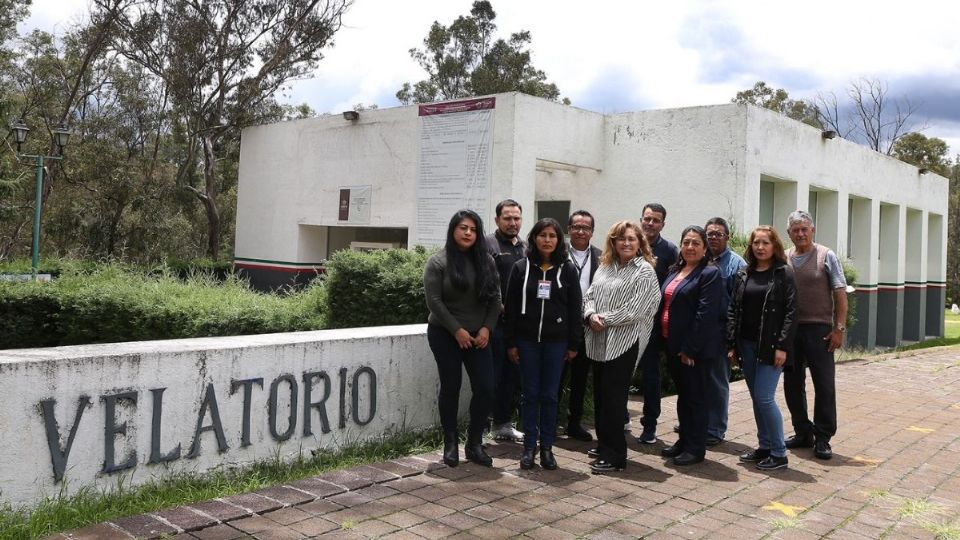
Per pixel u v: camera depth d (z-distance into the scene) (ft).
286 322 28.99
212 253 76.74
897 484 16.92
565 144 44.57
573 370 20.27
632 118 45.44
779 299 17.61
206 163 75.05
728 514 14.67
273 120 76.33
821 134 49.60
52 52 87.81
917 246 70.33
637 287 17.16
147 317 29.43
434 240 46.57
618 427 17.20
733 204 41.29
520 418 22.03
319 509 14.16
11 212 81.46
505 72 114.73
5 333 32.42
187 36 69.87
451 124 45.62
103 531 12.57
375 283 27.94
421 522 13.67
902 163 63.87
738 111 41.24
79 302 31.55
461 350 17.61
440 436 20.35
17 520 12.81
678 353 18.07
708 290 17.63
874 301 59.77
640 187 44.98
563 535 13.30
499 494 15.44
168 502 14.29
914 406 25.95
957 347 45.85
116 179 83.35
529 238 17.48
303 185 57.36
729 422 22.85
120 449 14.51
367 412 18.97
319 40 72.95
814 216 53.21
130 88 89.15
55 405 13.61
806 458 18.93
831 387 18.97
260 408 16.72
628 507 14.93
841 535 13.71
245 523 13.30
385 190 50.85
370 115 51.85
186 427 15.48
